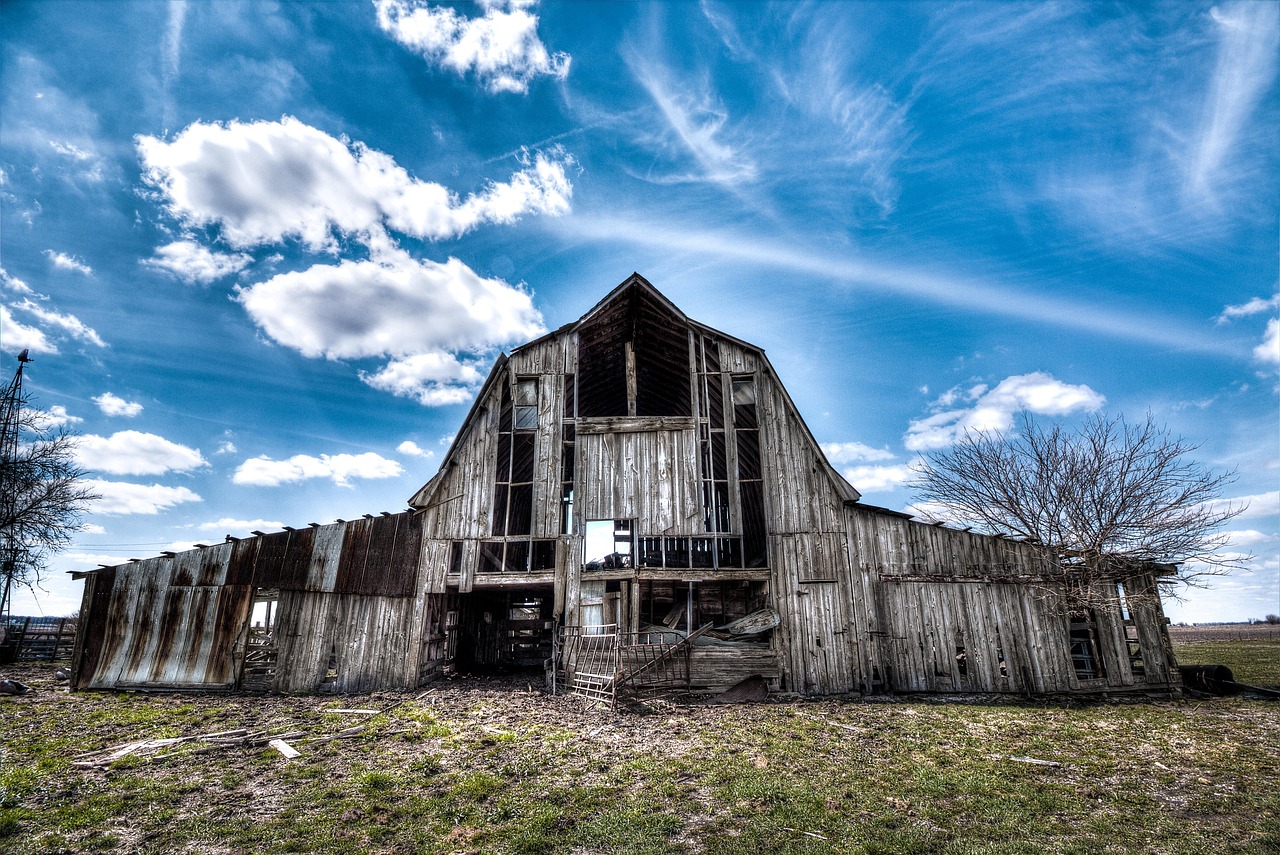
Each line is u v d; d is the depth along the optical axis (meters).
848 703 15.30
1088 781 8.75
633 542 17.89
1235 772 9.22
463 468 18.91
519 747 10.39
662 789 8.16
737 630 17.00
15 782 8.23
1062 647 16.59
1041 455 18.33
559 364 19.61
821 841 6.55
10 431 29.09
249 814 7.34
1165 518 16.88
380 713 13.50
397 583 17.81
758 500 20.59
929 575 17.05
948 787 8.34
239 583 16.73
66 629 25.61
